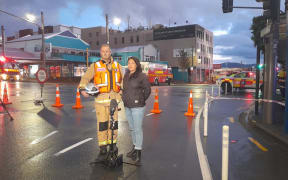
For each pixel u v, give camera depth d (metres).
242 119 9.05
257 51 9.16
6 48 44.66
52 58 39.78
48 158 4.72
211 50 63.00
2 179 3.81
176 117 9.30
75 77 37.56
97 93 4.50
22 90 20.70
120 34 62.88
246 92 21.61
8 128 7.17
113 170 4.18
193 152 5.18
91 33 67.31
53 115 9.30
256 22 24.50
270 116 7.55
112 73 4.55
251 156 4.99
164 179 3.86
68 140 5.96
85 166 4.34
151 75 31.17
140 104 4.53
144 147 5.51
